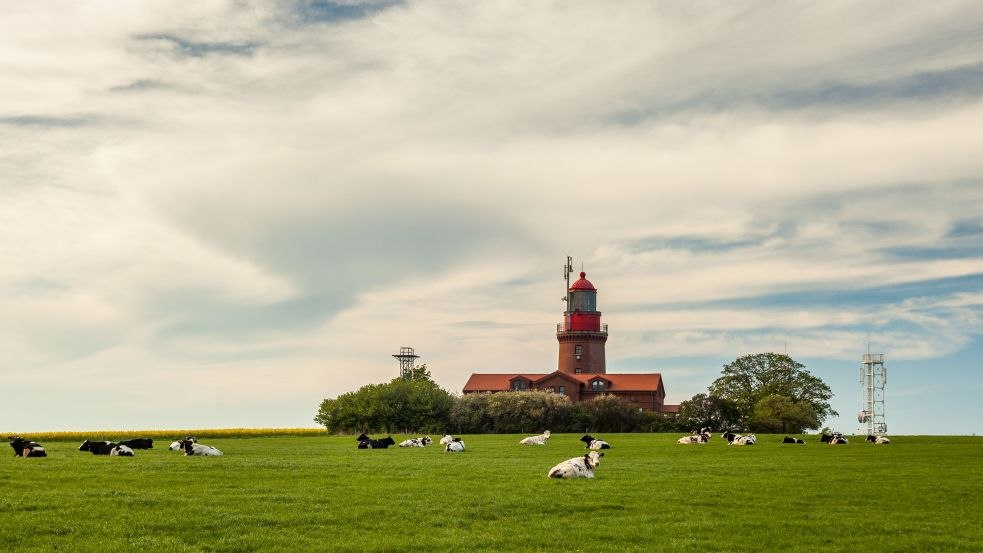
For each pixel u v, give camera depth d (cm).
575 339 17638
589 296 17950
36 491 3006
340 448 6297
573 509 2809
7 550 2153
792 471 4078
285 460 4569
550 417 13512
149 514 2592
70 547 2186
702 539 2397
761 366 15088
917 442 7344
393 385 13512
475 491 3156
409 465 4234
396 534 2408
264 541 2286
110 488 3155
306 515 2614
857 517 2725
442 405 13425
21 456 4694
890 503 3008
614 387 17138
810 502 3012
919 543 2361
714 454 5453
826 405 14950
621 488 3288
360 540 2317
